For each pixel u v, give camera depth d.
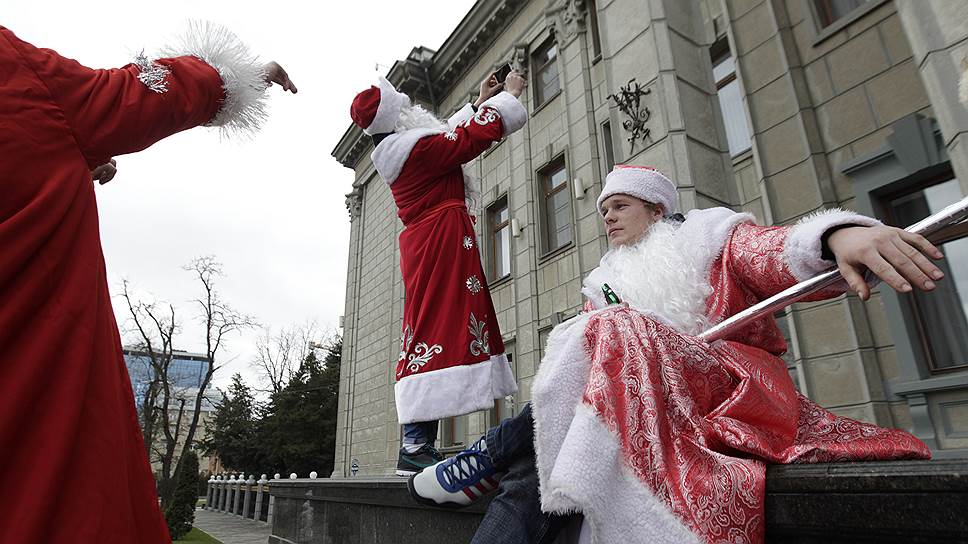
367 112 2.46
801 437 1.34
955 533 0.84
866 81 6.74
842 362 6.30
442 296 2.31
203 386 24.03
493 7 14.73
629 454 1.12
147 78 1.26
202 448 34.97
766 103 7.62
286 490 4.83
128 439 1.11
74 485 0.93
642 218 1.69
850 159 6.73
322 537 3.79
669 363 1.24
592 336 1.32
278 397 31.34
